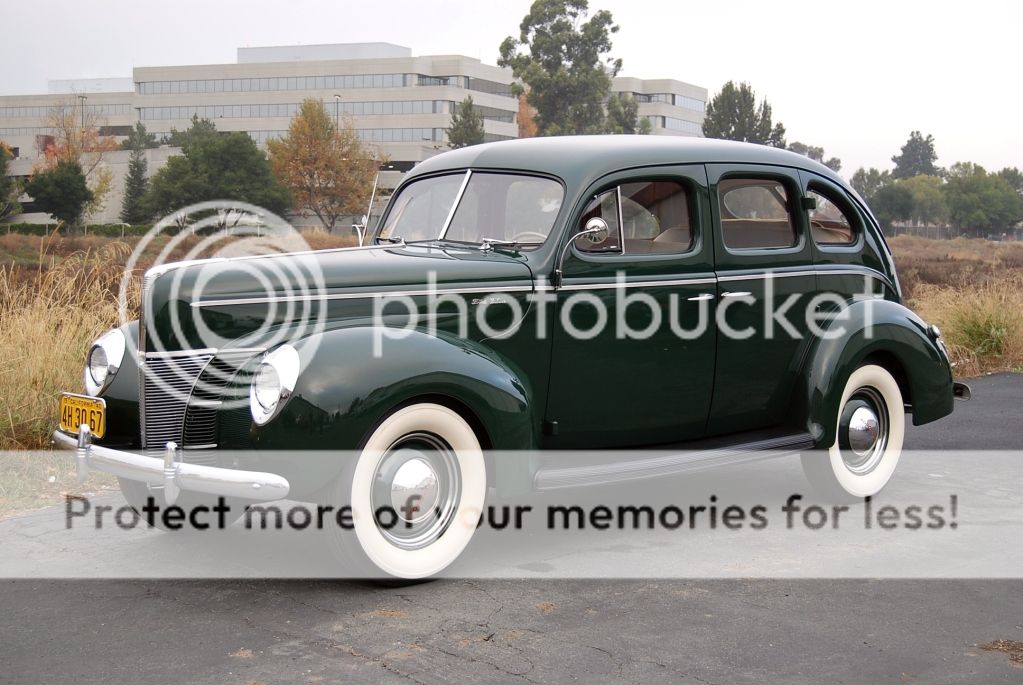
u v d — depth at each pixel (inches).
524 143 208.1
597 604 161.5
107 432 184.5
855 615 156.9
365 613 157.2
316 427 157.6
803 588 169.5
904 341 229.9
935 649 143.6
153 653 141.4
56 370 268.7
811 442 216.1
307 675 133.8
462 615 156.3
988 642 146.3
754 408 217.0
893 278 245.0
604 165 195.8
